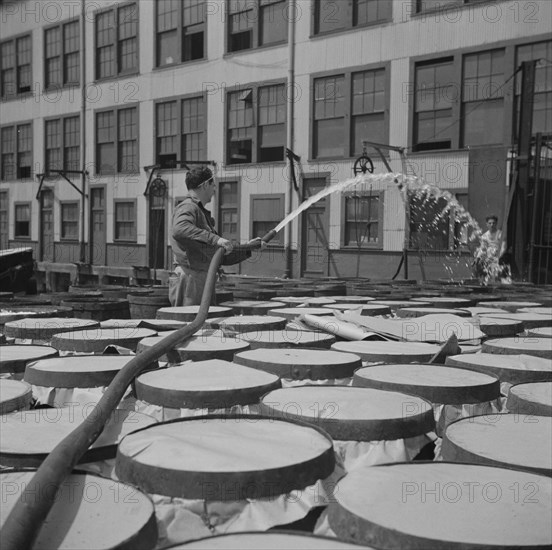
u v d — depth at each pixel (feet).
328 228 64.85
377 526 4.19
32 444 5.69
